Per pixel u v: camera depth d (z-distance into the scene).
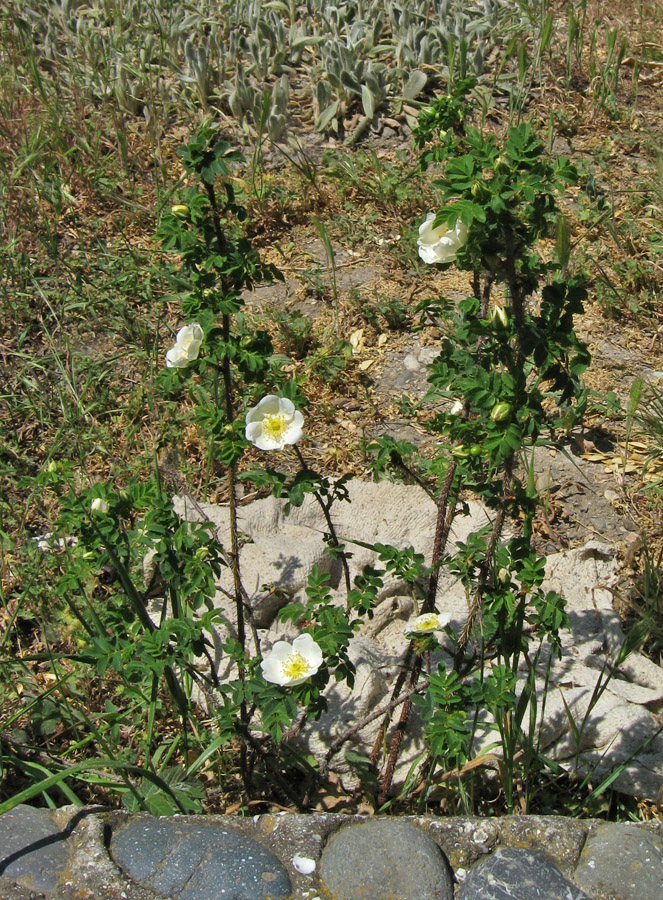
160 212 1.88
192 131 2.13
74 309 1.73
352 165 1.99
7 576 1.32
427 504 1.37
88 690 1.17
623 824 0.89
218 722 1.01
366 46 2.28
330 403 1.56
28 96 2.19
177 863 0.85
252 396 1.44
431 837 0.88
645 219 1.94
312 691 0.89
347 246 1.87
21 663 1.18
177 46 2.30
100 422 1.54
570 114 2.21
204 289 0.91
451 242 0.85
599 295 1.76
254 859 0.85
